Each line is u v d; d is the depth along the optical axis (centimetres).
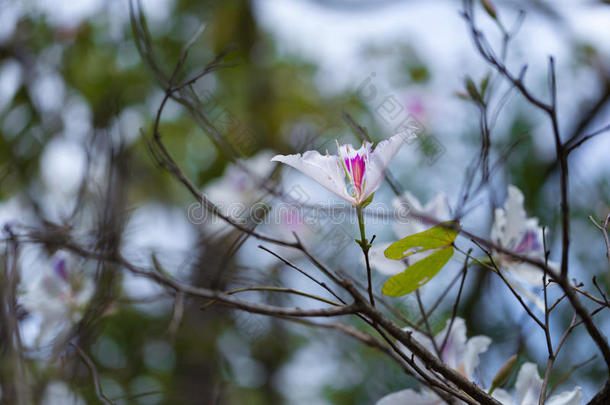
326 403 188
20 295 117
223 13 229
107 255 110
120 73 201
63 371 114
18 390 110
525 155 180
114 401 115
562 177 90
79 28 203
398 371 142
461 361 103
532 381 102
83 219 116
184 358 163
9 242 114
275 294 125
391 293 98
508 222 107
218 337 169
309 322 106
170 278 108
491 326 129
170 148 196
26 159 160
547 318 96
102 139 117
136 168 182
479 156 102
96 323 115
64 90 186
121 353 157
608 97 190
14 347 111
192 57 225
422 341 103
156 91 199
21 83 177
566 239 90
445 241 96
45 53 193
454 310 100
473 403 93
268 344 180
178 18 228
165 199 185
